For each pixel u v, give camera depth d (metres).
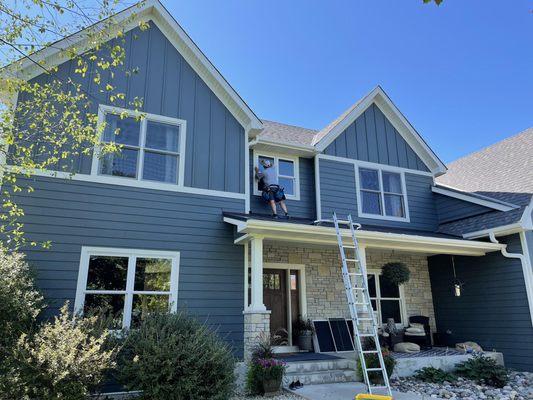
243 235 8.44
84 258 7.51
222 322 8.23
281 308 10.43
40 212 7.42
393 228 11.48
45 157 7.68
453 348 10.96
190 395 5.55
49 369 4.95
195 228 8.58
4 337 5.51
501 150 15.19
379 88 12.66
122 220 7.99
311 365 8.12
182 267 8.23
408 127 12.89
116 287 7.64
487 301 10.62
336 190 11.38
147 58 9.20
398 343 10.43
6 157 7.05
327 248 10.89
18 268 6.10
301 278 10.61
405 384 8.06
